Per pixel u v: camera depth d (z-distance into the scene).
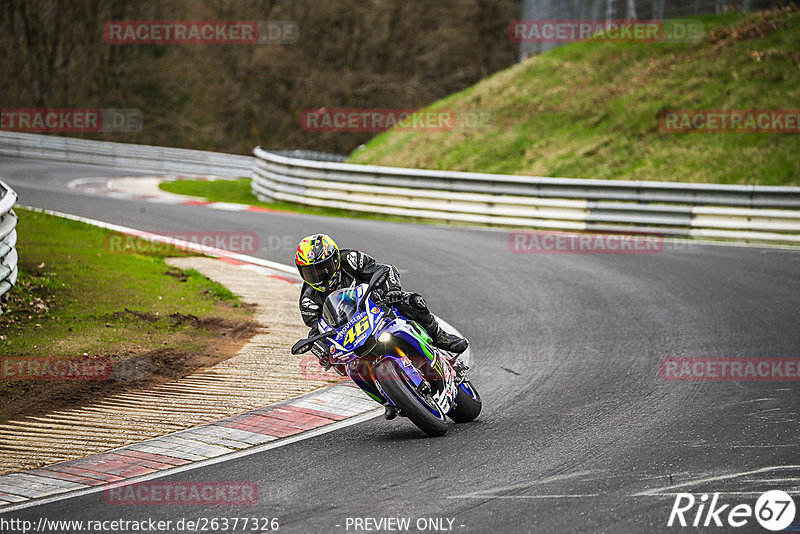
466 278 47.06
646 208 63.62
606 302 40.22
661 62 95.06
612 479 18.94
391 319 22.39
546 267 50.31
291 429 23.91
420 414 21.86
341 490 18.91
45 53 196.88
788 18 93.06
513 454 20.94
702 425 22.73
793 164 70.19
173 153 143.25
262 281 46.81
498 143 93.88
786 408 24.00
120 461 21.55
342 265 22.88
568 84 100.50
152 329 34.44
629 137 84.44
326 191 84.50
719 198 61.41
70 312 35.62
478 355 31.70
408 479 19.42
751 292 41.06
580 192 68.12
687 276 46.03
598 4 134.88
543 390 26.91
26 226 56.53
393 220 78.38
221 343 33.78
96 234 57.19
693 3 120.56
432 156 97.00
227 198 94.88
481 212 72.31
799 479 18.56
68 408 25.86
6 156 141.62
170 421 24.73
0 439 23.25
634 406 24.77
